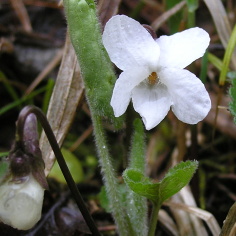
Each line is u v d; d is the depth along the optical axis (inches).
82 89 4.7
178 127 5.4
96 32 3.8
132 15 7.1
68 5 3.8
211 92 6.3
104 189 4.8
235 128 6.0
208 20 7.1
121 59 3.6
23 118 3.5
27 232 4.7
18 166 3.5
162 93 3.7
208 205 5.4
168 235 4.9
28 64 6.6
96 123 4.1
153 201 3.9
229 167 5.9
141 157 4.2
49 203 5.0
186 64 3.6
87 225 4.4
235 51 5.4
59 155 3.9
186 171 3.6
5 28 6.8
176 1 5.7
